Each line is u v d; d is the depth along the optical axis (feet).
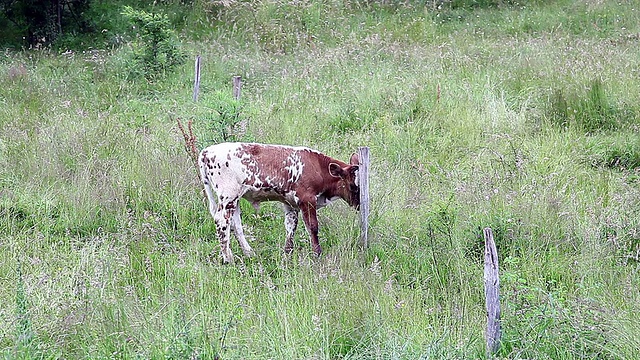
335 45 55.98
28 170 32.09
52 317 20.66
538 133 36.29
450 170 32.71
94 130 35.73
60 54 58.85
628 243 25.50
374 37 54.95
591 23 61.36
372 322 20.74
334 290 22.36
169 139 35.22
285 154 26.11
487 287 19.63
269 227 28.94
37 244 26.22
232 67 50.96
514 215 26.71
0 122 39.24
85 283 22.47
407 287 23.97
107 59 53.83
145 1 65.67
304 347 19.52
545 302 21.83
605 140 35.45
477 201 27.76
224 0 64.18
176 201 29.89
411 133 36.09
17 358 18.37
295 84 44.62
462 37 58.13
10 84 47.70
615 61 45.06
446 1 68.28
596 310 20.79
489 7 68.59
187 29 62.64
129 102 44.80
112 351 19.75
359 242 26.66
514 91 41.86
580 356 19.43
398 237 26.61
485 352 19.76
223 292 22.95
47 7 63.16
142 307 21.72
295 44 57.62
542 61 46.39
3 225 28.09
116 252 25.40
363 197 26.53
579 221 26.63
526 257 24.99
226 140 32.14
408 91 41.06
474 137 36.14
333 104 40.75
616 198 28.50
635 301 21.25
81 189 30.22
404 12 65.87
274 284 23.68
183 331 18.92
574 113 37.73
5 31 62.85
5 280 23.03
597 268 23.86
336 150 34.60
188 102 44.32
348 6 65.31
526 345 19.74
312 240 26.45
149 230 27.58
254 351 19.42
